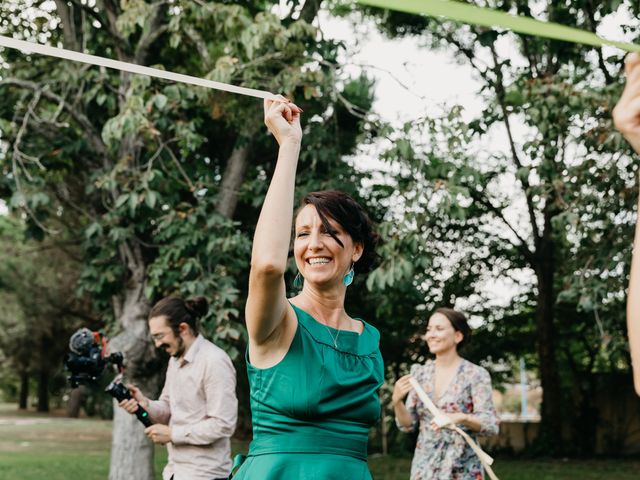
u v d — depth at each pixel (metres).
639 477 14.91
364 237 2.45
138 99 8.29
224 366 4.39
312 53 8.91
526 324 19.98
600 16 9.16
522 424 20.47
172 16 9.61
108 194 10.18
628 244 9.27
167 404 4.63
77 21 10.52
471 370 4.85
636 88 0.71
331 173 9.91
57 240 19.22
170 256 9.11
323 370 2.20
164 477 4.48
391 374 18.50
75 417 37.12
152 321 4.39
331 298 2.40
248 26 8.41
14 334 28.75
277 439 2.20
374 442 19.52
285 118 2.04
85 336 4.52
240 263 9.12
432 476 4.73
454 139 8.41
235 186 10.21
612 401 19.95
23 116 10.31
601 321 9.64
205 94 8.80
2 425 30.22
